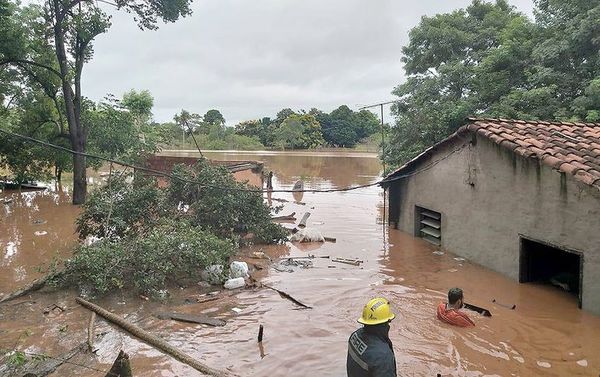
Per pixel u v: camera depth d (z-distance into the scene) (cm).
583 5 1705
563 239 866
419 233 1472
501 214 1040
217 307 873
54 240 1449
